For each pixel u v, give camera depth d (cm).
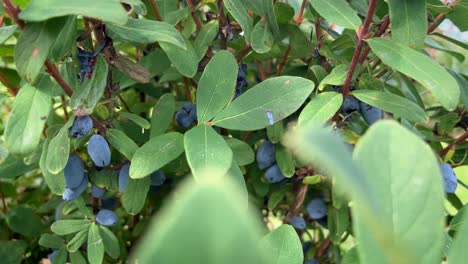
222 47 28
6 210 36
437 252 9
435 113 36
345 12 23
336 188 25
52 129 25
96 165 25
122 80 28
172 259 5
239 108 22
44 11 17
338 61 28
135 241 33
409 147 9
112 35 25
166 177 31
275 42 28
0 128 35
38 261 35
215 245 5
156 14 27
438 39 39
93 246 26
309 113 22
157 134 25
